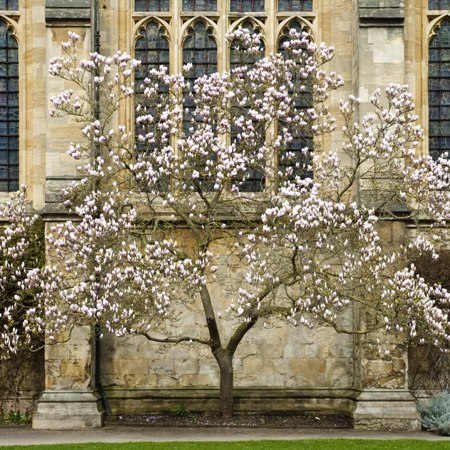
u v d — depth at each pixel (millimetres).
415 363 25609
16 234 24781
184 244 25359
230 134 25297
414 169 23906
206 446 19672
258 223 24625
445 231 25578
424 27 26797
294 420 24672
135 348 25812
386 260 22688
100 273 22234
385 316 22484
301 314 23734
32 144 26406
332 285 22562
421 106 26594
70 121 24625
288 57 26750
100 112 25562
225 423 23859
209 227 23172
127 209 25062
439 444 20375
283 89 23062
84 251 22078
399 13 24953
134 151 24625
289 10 26891
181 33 26719
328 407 25688
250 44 23953
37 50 26484
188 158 22984
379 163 24172
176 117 23234
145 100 24359
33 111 26453
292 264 22422
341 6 26547
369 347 24125
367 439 21281
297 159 26312
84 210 22297
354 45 25891
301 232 22031
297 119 23344
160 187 24516
